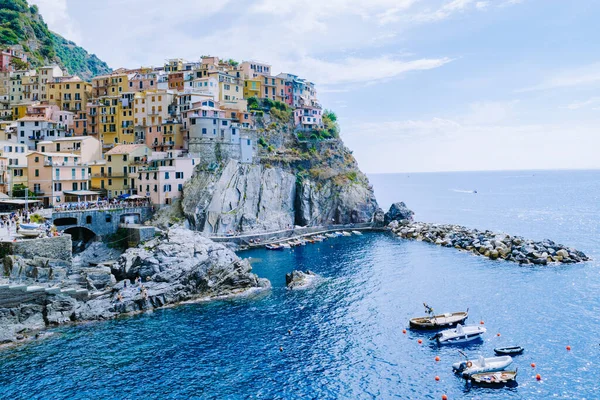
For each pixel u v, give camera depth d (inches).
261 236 5536.4
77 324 2896.2
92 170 5211.6
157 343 2620.6
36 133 5684.1
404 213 6919.3
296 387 2167.8
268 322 2942.9
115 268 3629.4
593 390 2111.2
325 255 4943.4
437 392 2129.7
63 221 4224.9
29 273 3132.4
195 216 5059.1
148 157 5290.4
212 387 2160.4
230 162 5649.6
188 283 3442.4
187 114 5669.3
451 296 3393.2
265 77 7253.9
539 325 2819.9
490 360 2349.9
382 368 2349.9
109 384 2174.0
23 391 2107.5
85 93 6619.1
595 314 2965.1
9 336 2623.0
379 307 3196.4
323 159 7076.8
